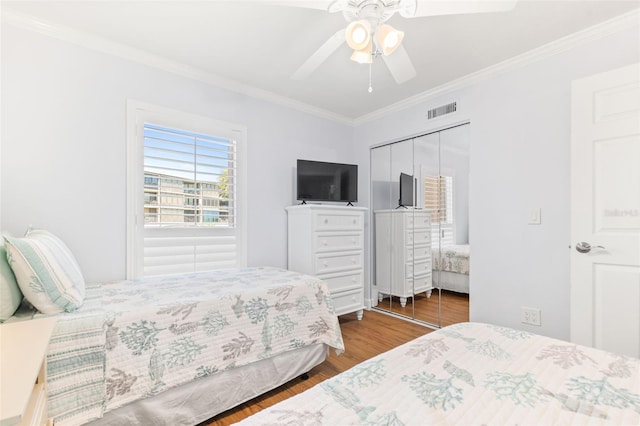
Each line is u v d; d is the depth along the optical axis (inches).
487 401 29.0
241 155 110.4
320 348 82.4
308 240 112.0
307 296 80.5
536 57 86.4
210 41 82.9
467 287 107.1
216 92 104.6
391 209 134.6
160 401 56.4
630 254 67.2
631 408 28.0
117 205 85.6
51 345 47.6
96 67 82.9
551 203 84.3
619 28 72.7
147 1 67.2
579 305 73.9
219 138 105.0
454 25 74.4
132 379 53.2
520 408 28.0
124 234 86.6
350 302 122.0
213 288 74.5
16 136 72.9
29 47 74.4
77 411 47.9
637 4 67.4
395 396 30.0
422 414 27.1
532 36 79.4
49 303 52.5
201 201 100.9
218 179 105.2
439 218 115.5
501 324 93.9
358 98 121.5
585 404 28.6
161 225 92.7
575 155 74.6
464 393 30.4
